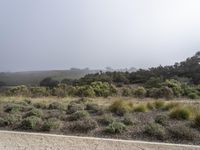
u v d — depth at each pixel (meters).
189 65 54.88
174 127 8.51
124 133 8.64
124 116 11.18
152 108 14.10
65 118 10.77
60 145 7.24
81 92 28.61
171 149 6.96
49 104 15.49
